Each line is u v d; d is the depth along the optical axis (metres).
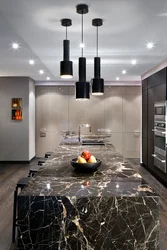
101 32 3.13
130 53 4.22
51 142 8.07
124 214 1.72
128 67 5.56
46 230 1.73
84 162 2.46
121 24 2.86
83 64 2.88
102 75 6.79
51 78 7.40
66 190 1.85
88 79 7.20
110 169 2.56
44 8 2.43
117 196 1.73
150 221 1.72
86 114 8.05
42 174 2.36
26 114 7.18
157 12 2.52
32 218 1.72
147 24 2.85
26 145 7.20
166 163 4.77
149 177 5.66
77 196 1.73
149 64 5.22
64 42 2.70
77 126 8.05
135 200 1.72
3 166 6.84
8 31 3.11
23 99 7.15
